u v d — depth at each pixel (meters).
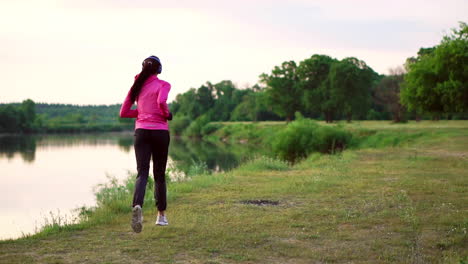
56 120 173.50
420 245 4.38
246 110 126.25
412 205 6.64
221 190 8.66
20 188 19.55
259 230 5.12
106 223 5.70
